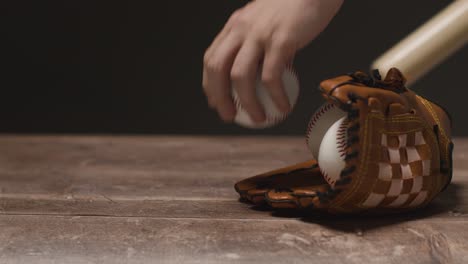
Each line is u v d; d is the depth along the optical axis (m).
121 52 3.28
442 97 3.26
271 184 1.12
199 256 0.92
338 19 3.20
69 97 3.32
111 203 1.14
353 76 0.99
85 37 3.26
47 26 3.25
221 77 0.98
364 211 1.01
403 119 1.00
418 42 1.03
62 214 1.08
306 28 0.97
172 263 0.90
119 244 0.95
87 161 1.51
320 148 1.00
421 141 1.02
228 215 1.07
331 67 3.23
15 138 1.88
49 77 3.29
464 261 0.91
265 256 0.92
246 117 1.01
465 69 3.23
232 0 3.21
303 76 3.25
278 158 1.55
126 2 3.23
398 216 1.05
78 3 3.23
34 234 0.99
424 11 3.17
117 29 3.26
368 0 3.18
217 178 1.33
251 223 1.03
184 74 3.29
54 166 1.46
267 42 0.96
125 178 1.33
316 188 1.05
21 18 3.23
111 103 3.32
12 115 3.32
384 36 3.20
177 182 1.30
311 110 3.28
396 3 3.18
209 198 1.17
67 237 0.98
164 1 3.23
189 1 3.22
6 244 0.96
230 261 0.91
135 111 3.33
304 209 1.01
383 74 1.03
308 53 3.23
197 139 1.86
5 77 3.28
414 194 1.01
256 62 0.96
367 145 0.96
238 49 0.98
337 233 0.98
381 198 0.98
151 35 3.26
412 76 1.03
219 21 3.22
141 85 3.31
